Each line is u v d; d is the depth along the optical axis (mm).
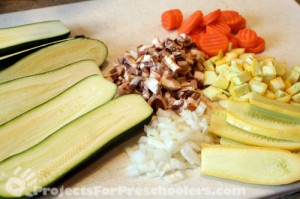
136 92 486
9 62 524
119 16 604
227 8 615
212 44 539
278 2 619
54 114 451
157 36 577
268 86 494
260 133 434
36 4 642
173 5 621
